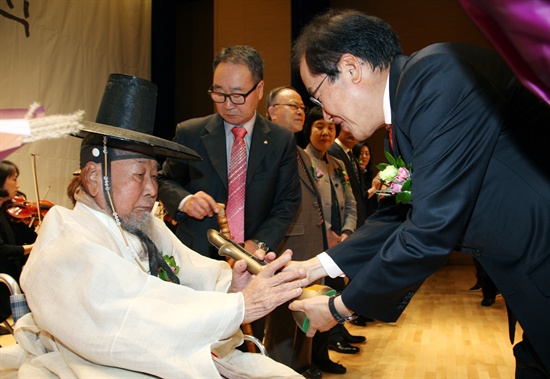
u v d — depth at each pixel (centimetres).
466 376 382
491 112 144
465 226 156
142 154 184
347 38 168
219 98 284
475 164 144
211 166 289
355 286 166
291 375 183
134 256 182
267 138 295
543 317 150
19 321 173
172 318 153
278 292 168
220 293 165
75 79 588
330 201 409
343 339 459
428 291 798
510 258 152
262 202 286
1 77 491
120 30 674
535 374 182
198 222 282
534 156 148
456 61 148
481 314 617
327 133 417
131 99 185
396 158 177
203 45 1123
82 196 184
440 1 1026
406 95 151
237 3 856
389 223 203
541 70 68
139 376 155
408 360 423
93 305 150
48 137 86
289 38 830
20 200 498
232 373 175
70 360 159
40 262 158
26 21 519
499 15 67
